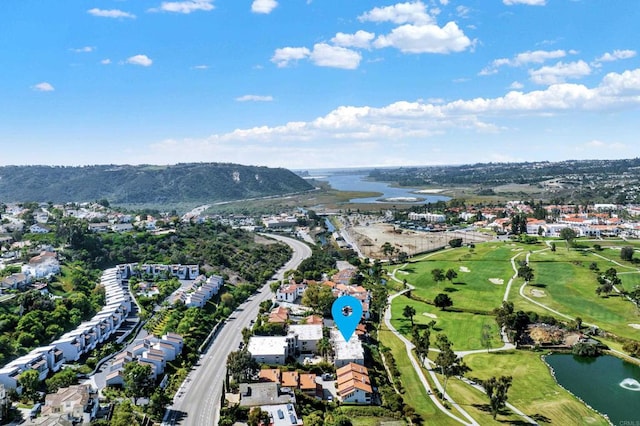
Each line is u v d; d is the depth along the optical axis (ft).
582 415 459.73
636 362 570.46
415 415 452.35
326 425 418.92
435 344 627.87
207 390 490.08
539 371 551.18
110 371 508.94
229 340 634.02
